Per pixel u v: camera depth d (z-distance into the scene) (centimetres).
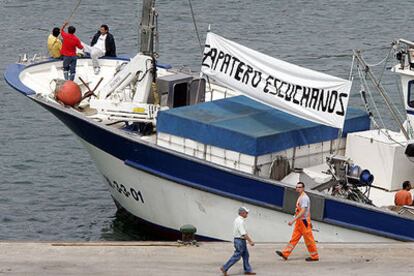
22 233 7356
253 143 6334
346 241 6219
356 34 14288
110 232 7350
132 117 7019
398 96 10662
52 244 6109
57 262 5831
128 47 13175
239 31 14425
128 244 6119
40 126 9956
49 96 7394
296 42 13750
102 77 7869
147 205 7031
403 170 6675
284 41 13800
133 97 7256
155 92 7212
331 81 6494
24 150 9256
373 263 5803
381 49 13275
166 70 8012
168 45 13225
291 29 14588
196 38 13700
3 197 8075
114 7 15812
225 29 14538
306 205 5781
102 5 15988
